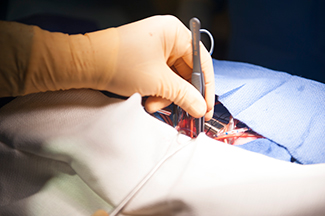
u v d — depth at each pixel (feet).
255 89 3.26
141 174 2.00
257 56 5.49
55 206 1.98
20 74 2.29
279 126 2.90
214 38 5.76
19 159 2.15
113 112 2.14
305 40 5.27
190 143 2.20
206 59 2.92
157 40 2.62
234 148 2.11
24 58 2.22
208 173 1.90
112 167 1.98
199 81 2.68
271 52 5.48
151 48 2.56
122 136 2.07
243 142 2.93
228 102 3.13
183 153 2.11
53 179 2.08
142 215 1.94
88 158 1.96
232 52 5.65
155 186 1.92
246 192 1.82
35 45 2.23
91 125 2.07
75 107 2.29
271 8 5.37
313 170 1.98
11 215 1.96
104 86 2.61
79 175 2.00
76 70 2.39
